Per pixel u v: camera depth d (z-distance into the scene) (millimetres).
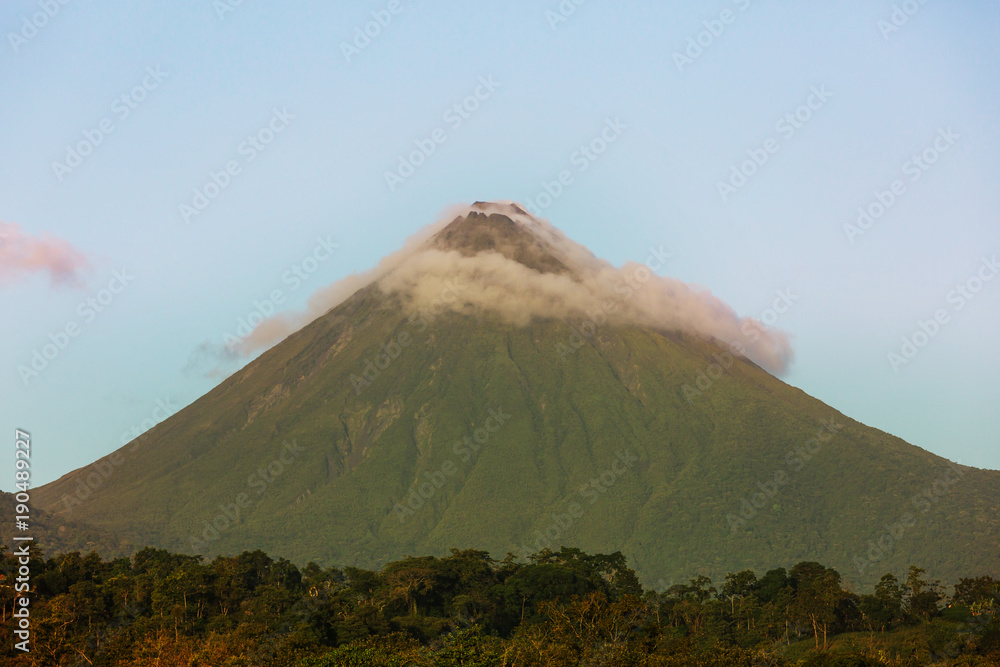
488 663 120062
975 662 134375
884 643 160125
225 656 126812
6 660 130375
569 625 144500
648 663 125188
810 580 197625
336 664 121500
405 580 179000
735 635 175500
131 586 170125
